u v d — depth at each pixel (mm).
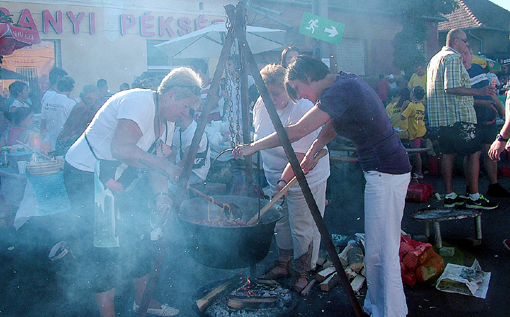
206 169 4496
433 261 3357
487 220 4816
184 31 11664
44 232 4410
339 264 2457
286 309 2430
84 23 10375
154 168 2465
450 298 3107
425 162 8039
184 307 3092
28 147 4891
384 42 17078
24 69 9750
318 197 3135
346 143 6270
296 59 2555
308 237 3184
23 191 3988
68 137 5047
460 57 4836
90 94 5734
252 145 2523
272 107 2367
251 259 2512
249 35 7055
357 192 6328
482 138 5715
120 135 2379
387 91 13016
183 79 2488
